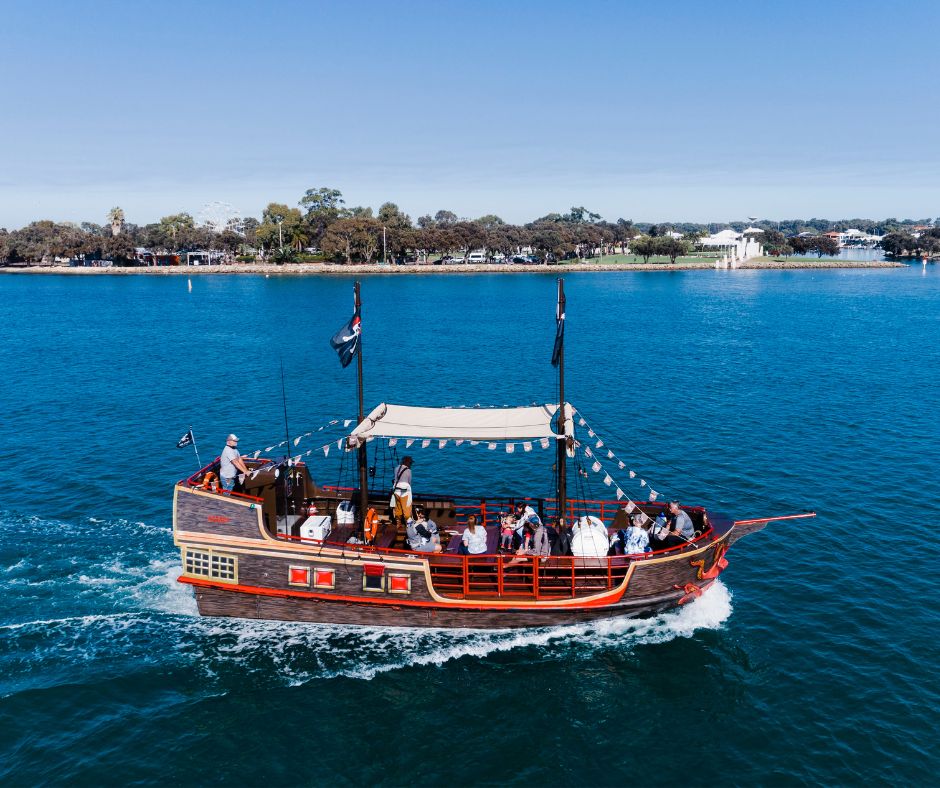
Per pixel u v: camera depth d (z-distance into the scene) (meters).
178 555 29.55
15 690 21.02
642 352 88.81
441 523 26.33
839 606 25.77
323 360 82.94
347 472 41.31
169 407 57.97
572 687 21.39
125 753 18.72
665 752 18.84
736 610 25.64
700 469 41.16
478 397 62.81
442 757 18.69
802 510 34.84
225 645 23.22
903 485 38.03
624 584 22.98
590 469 41.06
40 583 27.14
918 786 17.55
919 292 186.50
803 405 57.69
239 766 18.33
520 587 23.36
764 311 141.38
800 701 20.72
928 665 22.17
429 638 23.53
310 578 23.06
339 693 21.03
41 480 38.88
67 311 145.50
